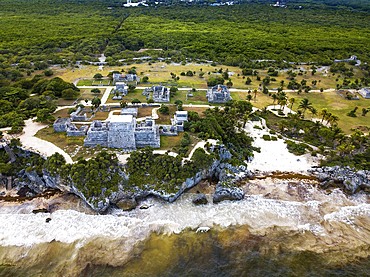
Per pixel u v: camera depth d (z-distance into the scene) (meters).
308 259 68.62
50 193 84.62
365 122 124.69
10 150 91.69
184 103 127.62
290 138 114.44
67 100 126.81
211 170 90.88
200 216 78.88
